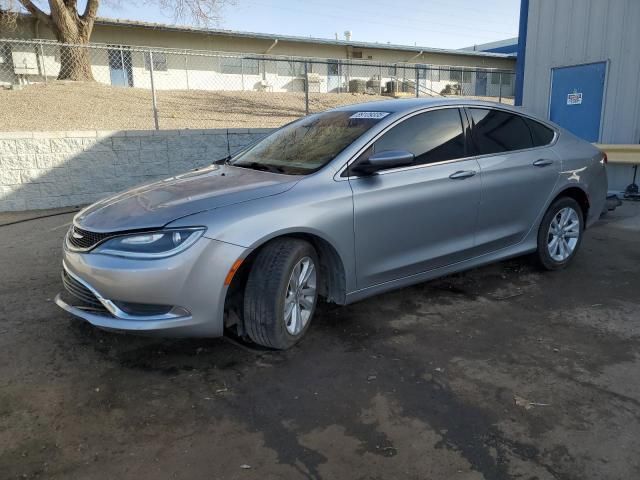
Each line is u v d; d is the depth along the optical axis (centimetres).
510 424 267
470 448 249
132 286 296
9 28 2011
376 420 271
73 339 363
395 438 257
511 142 462
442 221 405
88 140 858
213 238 302
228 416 276
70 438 257
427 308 418
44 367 325
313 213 335
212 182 364
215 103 1841
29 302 431
